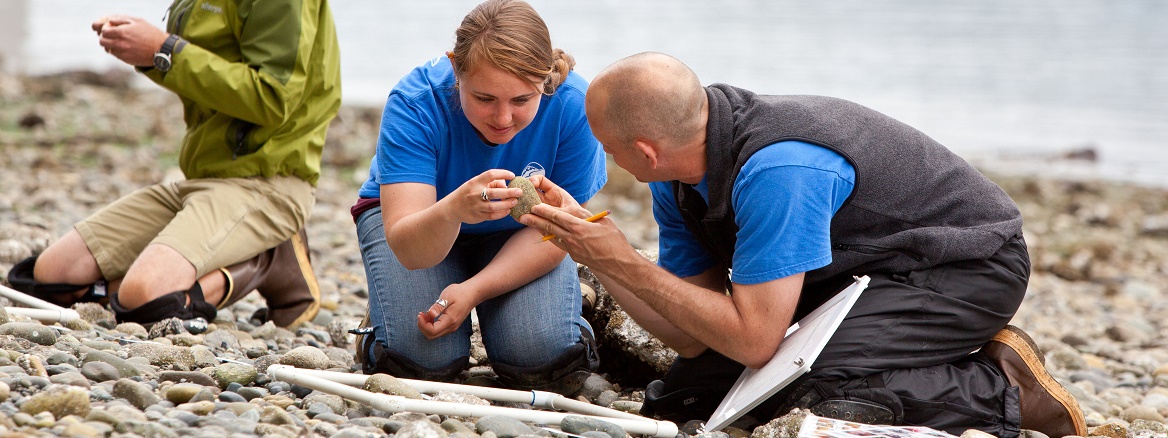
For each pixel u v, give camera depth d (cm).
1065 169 2522
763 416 589
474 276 632
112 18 730
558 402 587
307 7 764
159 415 493
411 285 635
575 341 638
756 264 544
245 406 518
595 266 562
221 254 757
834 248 581
